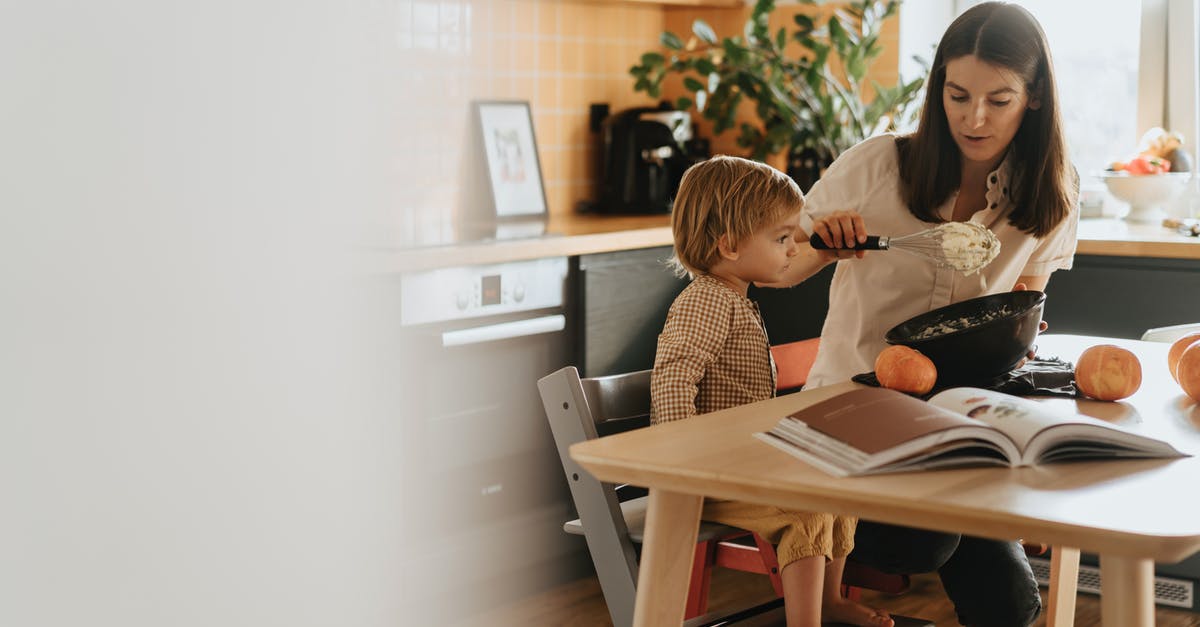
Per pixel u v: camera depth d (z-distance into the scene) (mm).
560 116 3949
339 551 2637
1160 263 3174
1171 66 3883
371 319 2748
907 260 2150
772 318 3719
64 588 2111
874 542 2039
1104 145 4055
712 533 1879
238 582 2408
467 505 3047
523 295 3092
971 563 2062
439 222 3484
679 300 2041
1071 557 2221
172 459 2279
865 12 3789
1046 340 2246
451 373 2969
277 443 2492
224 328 2404
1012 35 1937
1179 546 1133
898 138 2178
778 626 1998
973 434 1349
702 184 2061
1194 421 1604
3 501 2055
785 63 3801
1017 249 2137
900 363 1748
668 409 1936
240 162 2463
